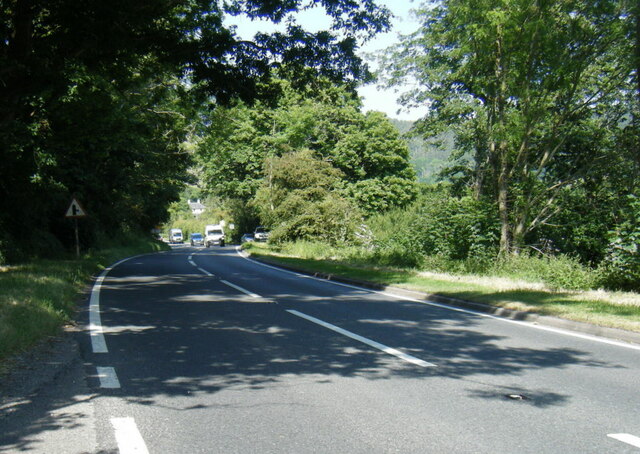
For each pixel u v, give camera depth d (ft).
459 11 67.21
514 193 76.02
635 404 17.72
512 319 35.40
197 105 59.31
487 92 75.05
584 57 67.87
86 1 36.09
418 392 19.04
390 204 193.67
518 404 17.71
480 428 15.51
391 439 14.66
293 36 49.47
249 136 180.86
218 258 119.24
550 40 65.10
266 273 76.07
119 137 73.77
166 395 18.58
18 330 25.55
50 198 84.12
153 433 15.06
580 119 76.48
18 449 13.87
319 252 110.01
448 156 106.42
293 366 22.71
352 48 49.98
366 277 61.93
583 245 79.30
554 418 16.37
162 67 60.39
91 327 31.58
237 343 27.32
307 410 17.10
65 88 43.68
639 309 34.60
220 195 201.26
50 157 69.62
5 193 74.54
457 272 68.95
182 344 26.99
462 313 38.06
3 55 37.99
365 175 197.77
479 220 75.72
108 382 20.10
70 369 21.93
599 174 75.20
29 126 60.64
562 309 34.96
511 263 67.31
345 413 16.80
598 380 20.62
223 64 49.88
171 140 101.76
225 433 15.10
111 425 15.65
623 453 13.71
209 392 18.97
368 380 20.59
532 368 22.45
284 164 130.93
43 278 46.19
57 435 14.85
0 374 20.59
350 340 28.25
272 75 52.37
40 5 37.60
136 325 32.40
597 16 65.51
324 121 191.31
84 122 62.54
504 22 64.23
